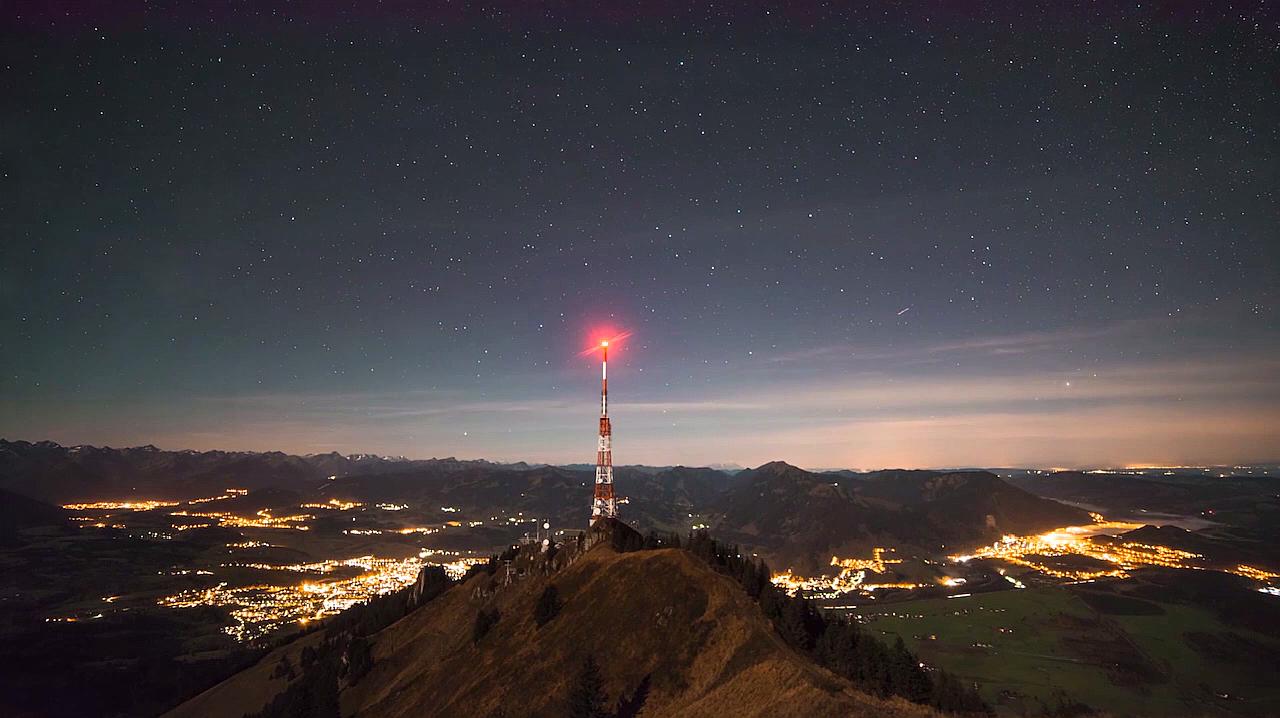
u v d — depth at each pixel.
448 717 122.12
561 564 172.00
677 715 95.94
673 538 171.00
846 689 87.38
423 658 165.38
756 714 86.06
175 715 196.25
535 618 141.62
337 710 155.25
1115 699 196.50
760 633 108.25
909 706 83.81
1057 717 175.00
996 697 196.12
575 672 118.31
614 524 180.62
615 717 103.31
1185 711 188.62
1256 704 199.25
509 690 120.88
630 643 120.00
